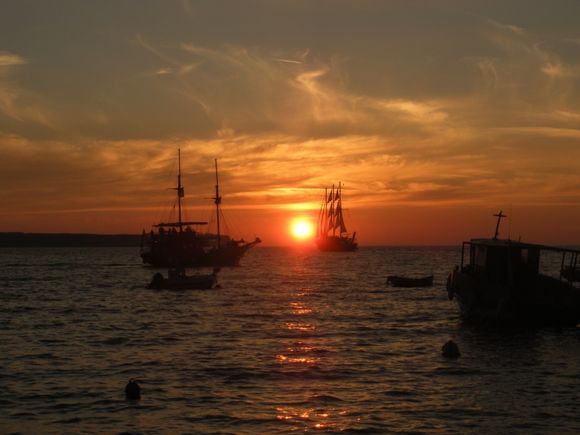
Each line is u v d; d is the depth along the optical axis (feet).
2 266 625.82
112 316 207.82
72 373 118.11
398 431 85.71
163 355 135.03
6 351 140.87
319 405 97.09
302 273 473.26
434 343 149.79
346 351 139.13
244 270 520.83
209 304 244.22
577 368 123.03
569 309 158.51
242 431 85.92
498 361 128.77
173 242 569.23
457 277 186.91
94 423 89.20
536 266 165.99
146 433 85.15
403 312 215.31
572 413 93.66
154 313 215.51
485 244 171.73
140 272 511.40
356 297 272.31
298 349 141.59
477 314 171.42
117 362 127.85
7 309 232.32
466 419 90.68
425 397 101.45
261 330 171.42
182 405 97.30
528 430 86.43
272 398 100.94
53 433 85.15
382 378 113.70
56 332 170.71
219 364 125.18
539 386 108.68
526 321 162.71
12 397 101.71
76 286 353.31
